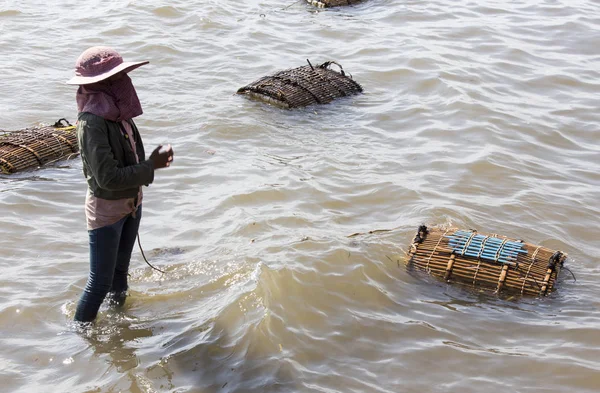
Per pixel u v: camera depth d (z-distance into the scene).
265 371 4.84
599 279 6.14
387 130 9.37
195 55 11.96
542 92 10.73
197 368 4.89
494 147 8.83
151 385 4.72
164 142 8.89
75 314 5.31
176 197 7.59
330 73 10.73
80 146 4.75
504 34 13.09
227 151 8.67
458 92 10.37
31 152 8.20
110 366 4.91
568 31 13.27
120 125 4.85
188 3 14.32
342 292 5.77
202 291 5.80
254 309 5.42
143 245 6.60
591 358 5.09
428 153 8.69
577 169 8.48
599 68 11.69
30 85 10.56
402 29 13.33
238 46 12.39
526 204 7.50
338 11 14.46
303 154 8.60
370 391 4.71
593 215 7.38
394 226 6.92
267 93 10.03
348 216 7.17
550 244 6.71
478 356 5.10
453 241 6.23
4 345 5.12
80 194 7.60
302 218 7.02
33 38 12.48
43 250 6.47
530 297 5.79
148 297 5.73
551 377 4.90
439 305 5.68
